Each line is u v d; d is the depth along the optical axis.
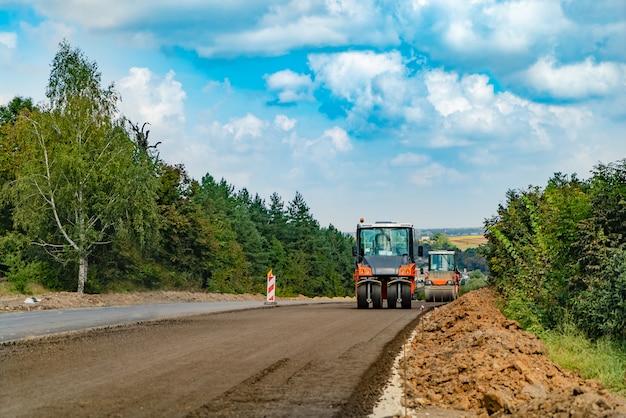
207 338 14.93
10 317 21.95
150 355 11.86
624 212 16.30
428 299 45.78
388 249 31.14
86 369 10.16
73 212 46.88
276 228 125.69
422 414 7.56
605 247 15.95
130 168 45.31
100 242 46.66
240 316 22.92
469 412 7.87
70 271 49.56
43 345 13.39
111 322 19.69
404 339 15.14
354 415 7.32
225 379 9.38
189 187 70.25
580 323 15.58
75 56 46.50
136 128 57.28
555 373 10.83
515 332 14.64
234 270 85.19
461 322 16.88
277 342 14.16
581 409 6.89
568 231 18.05
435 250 47.81
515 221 24.25
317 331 16.84
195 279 71.56
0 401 7.73
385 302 34.62
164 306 30.38
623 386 10.92
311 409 7.54
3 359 11.23
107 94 46.59
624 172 17.59
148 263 60.91
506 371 9.68
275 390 8.62
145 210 46.47
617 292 14.36
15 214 44.22
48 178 44.03
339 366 10.78
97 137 46.31
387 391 8.77
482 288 37.06
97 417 6.96
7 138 53.97
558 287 17.94
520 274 19.38
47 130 45.00
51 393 8.22
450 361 10.82
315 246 126.62
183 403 7.72
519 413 7.32
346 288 151.25
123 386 8.73
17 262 46.78
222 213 94.38
